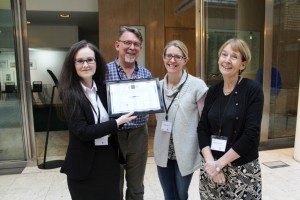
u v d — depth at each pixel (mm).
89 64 1426
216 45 3908
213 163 1495
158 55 5789
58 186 2914
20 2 3332
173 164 1857
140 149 2018
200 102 1751
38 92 7543
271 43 4008
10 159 3543
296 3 4098
